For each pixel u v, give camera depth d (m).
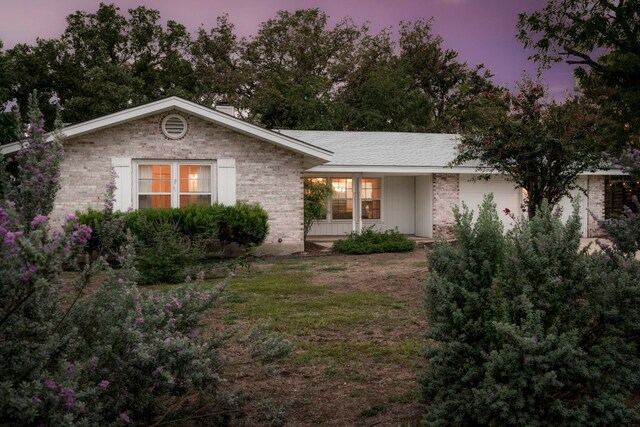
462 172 22.05
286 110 36.91
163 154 16.92
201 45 42.28
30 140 3.85
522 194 23.19
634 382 3.89
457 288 4.21
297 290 10.66
